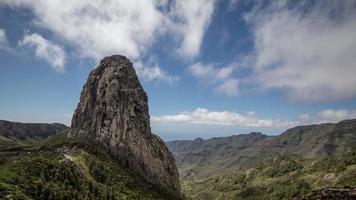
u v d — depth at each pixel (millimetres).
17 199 192500
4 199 186625
